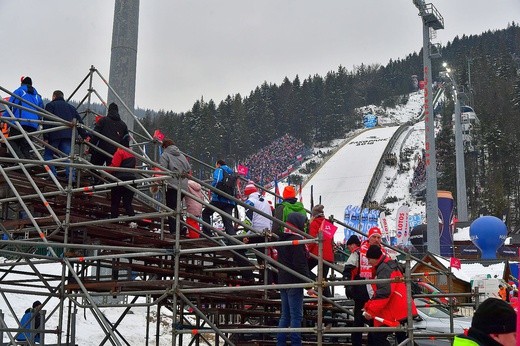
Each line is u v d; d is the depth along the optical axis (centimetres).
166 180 1127
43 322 1076
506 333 450
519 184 10950
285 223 930
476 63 18650
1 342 1093
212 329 909
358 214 6869
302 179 13375
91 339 1695
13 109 1235
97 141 1220
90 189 999
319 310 815
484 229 3312
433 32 3847
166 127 17762
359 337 1012
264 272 1157
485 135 11706
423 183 11244
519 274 479
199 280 1182
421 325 1320
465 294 1123
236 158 18288
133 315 2052
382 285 877
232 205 1326
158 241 1063
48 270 2478
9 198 1099
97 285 994
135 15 1941
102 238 1098
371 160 12862
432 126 3666
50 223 1102
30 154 1252
